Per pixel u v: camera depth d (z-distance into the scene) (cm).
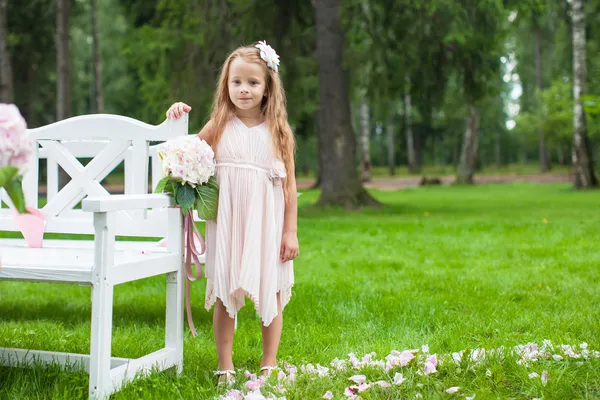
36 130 369
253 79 290
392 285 532
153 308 470
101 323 249
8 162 184
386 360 293
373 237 891
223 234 281
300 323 406
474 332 373
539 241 814
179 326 303
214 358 332
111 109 3375
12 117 185
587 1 2248
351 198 1432
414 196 2064
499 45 1416
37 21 2227
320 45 1430
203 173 280
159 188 286
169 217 301
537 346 306
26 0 2166
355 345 353
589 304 446
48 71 2511
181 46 1426
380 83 1415
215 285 280
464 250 747
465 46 1320
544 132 3297
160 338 379
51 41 2292
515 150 6022
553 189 2339
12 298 515
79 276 250
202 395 265
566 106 3083
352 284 543
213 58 1396
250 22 1414
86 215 374
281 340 367
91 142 417
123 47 1554
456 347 341
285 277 293
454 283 532
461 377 270
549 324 382
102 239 247
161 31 1423
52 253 311
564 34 2775
